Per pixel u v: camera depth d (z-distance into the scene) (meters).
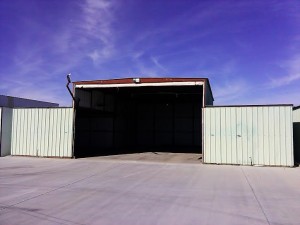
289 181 11.47
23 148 20.09
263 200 8.59
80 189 10.04
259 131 16.09
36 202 8.38
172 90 24.05
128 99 30.55
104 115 27.67
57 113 19.67
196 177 12.34
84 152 23.69
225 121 16.58
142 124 32.66
